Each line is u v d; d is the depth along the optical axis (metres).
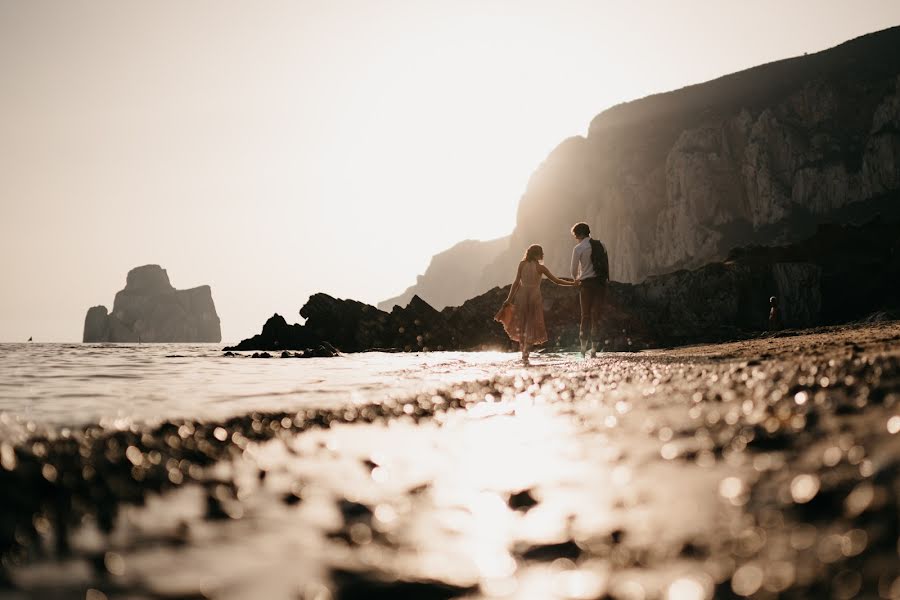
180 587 1.49
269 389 7.34
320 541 1.87
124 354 20.36
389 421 4.69
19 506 2.20
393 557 1.72
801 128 141.12
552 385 6.99
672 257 143.25
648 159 170.12
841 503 1.77
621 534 1.79
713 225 139.75
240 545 1.83
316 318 31.77
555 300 29.80
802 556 1.46
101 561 1.68
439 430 4.16
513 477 2.62
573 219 189.25
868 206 122.44
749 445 2.74
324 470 2.97
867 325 22.09
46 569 1.61
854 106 138.75
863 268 50.81
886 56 147.50
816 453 2.39
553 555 1.68
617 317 29.77
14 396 6.52
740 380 5.25
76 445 3.43
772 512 1.79
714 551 1.58
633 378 6.91
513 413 4.77
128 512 2.22
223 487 2.64
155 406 5.53
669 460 2.66
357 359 18.02
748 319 43.50
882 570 1.32
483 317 31.72
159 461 3.13
